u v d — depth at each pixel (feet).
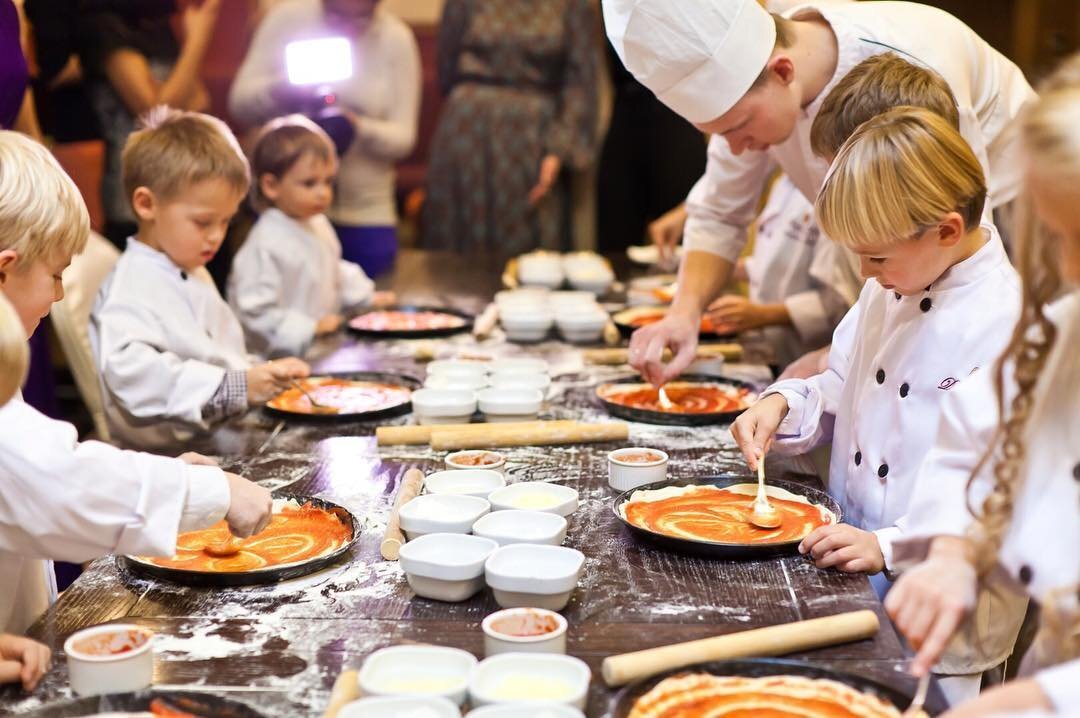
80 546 4.98
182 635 4.85
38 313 5.74
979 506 4.66
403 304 12.67
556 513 5.91
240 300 11.34
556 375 9.42
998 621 5.75
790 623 4.80
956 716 3.39
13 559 5.43
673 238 14.55
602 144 19.36
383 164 16.85
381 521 6.19
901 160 5.50
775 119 7.44
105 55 13.67
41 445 4.84
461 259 16.40
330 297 12.12
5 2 9.34
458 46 18.42
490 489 6.37
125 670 4.32
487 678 4.24
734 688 4.18
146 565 5.42
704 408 8.30
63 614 5.07
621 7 7.36
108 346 8.36
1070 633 4.01
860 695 4.11
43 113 14.76
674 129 18.84
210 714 4.07
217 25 23.22
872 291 6.75
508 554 5.23
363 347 10.73
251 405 8.59
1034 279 4.06
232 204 8.92
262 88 16.22
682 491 6.47
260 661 4.61
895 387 6.28
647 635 4.79
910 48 7.63
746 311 10.59
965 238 6.05
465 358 10.05
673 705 4.08
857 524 6.51
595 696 4.29
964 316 6.01
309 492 6.69
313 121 15.58
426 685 4.25
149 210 8.71
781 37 7.54
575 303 11.87
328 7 16.24
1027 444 4.33
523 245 18.65
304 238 11.78
